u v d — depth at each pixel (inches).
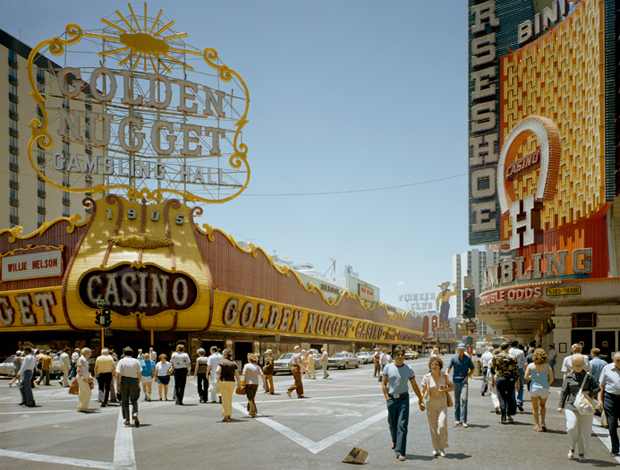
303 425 512.1
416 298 6087.6
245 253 1780.3
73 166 1592.0
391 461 353.7
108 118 1638.8
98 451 392.5
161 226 1550.2
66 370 1018.1
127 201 1552.7
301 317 2169.0
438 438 372.8
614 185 929.5
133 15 1676.9
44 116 1576.0
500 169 1284.4
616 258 1008.2
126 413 516.1
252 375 577.3
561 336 1132.5
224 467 338.0
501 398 516.7
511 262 1157.1
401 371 378.0
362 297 3179.1
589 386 365.4
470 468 334.0
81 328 1475.1
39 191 3230.8
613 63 944.3
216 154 1732.3
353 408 652.1
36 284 1537.9
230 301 1617.9
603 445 415.2
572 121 1080.2
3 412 631.2
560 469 332.5
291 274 2128.4
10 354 1764.3
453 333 4982.8
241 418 564.4
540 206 1137.4
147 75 1667.1
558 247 1103.0
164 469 334.6
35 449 401.4
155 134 1660.9
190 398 807.7
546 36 1185.4
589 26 1005.8
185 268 1491.1
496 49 1341.0
